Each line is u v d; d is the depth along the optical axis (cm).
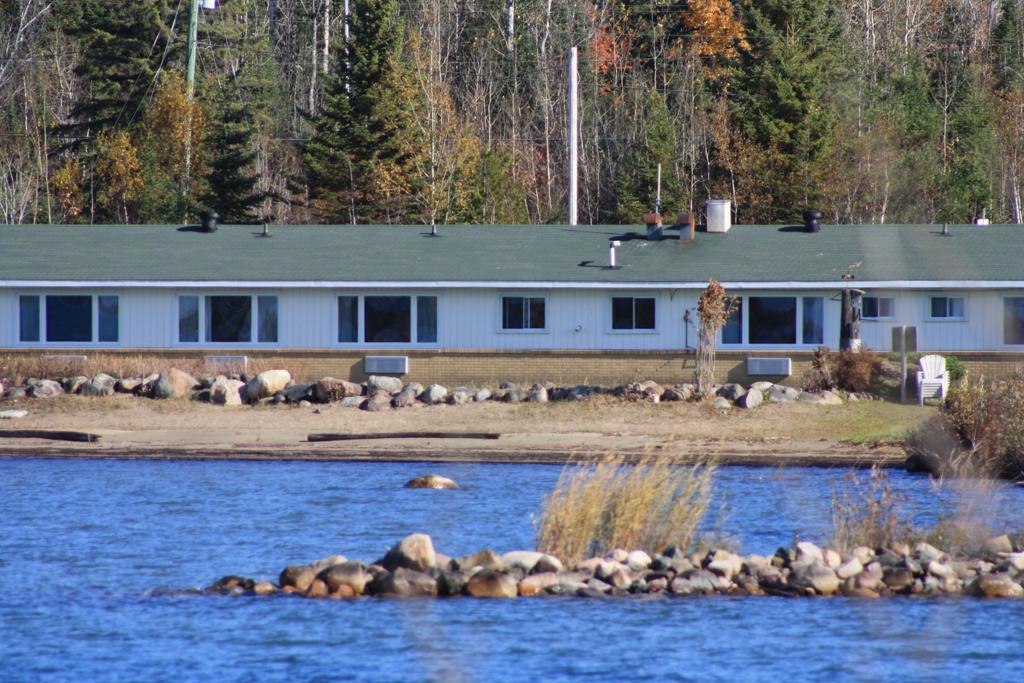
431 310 16988
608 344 16850
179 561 8700
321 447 13462
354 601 7719
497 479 11881
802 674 6481
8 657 6744
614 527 8519
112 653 6806
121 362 16600
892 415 14775
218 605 7638
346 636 7044
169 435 14225
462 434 14088
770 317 16750
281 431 14525
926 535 8831
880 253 17538
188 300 17050
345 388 15938
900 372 15700
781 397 15388
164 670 6550
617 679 6400
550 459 12925
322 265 17488
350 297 16988
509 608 7544
